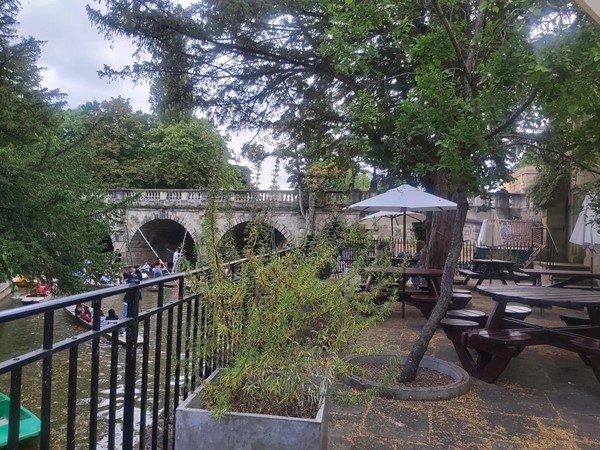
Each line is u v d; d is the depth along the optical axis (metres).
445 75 4.55
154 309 2.63
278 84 13.16
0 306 19.39
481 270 13.62
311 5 10.77
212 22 11.48
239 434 2.32
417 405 4.07
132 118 50.56
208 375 2.99
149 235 42.56
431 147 7.62
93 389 2.08
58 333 13.67
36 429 6.24
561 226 16.78
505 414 3.91
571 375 5.09
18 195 12.65
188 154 48.84
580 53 3.44
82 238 14.02
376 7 5.35
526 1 3.94
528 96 4.25
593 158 4.93
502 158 4.85
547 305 5.01
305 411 2.53
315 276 2.88
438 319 4.47
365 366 4.95
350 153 14.02
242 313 2.71
